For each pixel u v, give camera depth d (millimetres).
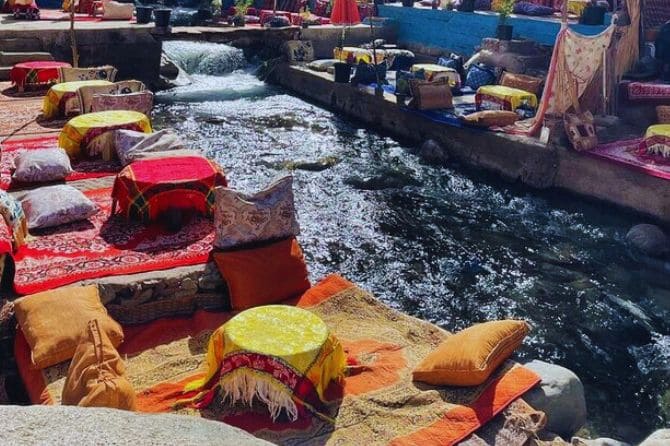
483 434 3834
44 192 6086
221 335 4090
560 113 10062
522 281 7375
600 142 9984
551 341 6270
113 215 6137
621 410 5375
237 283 5148
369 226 8648
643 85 10914
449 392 4141
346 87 14242
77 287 4695
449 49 16906
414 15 17875
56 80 11352
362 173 10656
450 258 7855
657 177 8648
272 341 3986
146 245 5590
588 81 10305
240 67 18172
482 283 7305
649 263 7855
